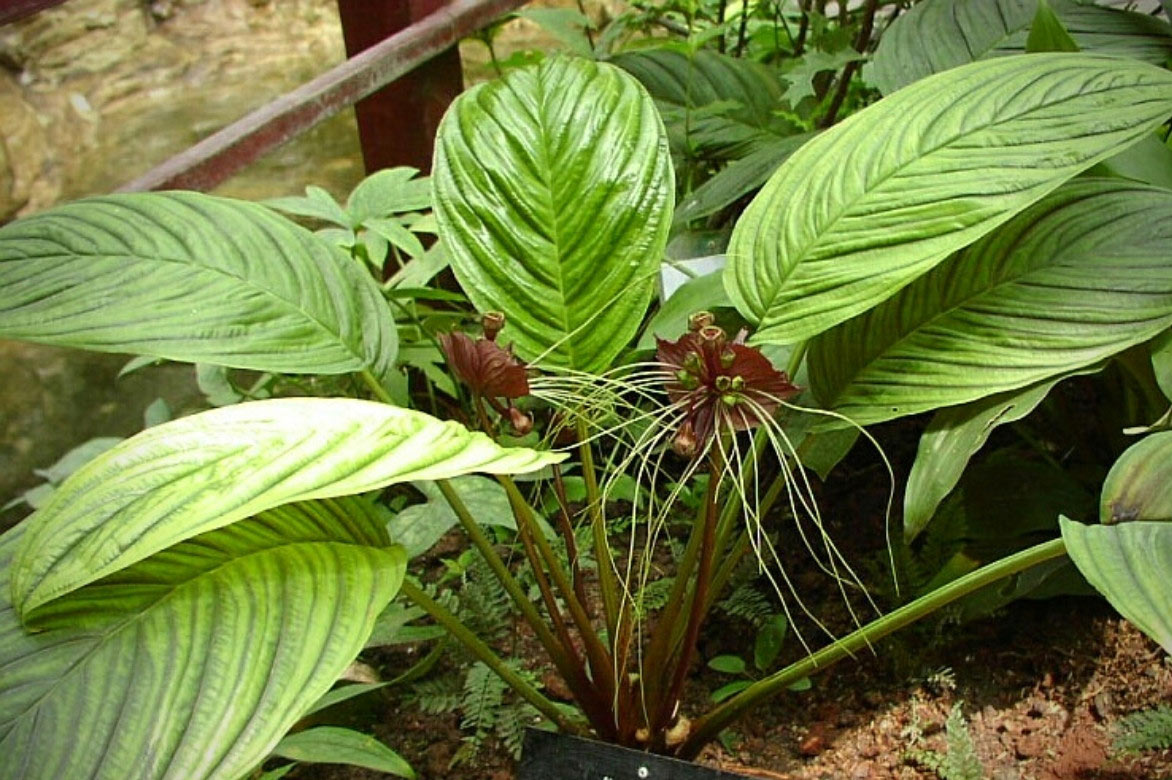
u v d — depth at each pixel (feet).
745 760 4.83
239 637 3.23
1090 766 4.58
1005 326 4.24
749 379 3.68
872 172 4.33
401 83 7.42
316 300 4.43
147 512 3.02
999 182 4.06
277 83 12.66
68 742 2.96
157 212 4.56
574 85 4.79
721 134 7.47
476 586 5.53
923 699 5.02
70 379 8.70
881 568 5.54
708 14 8.84
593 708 4.71
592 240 4.57
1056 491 5.37
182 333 4.10
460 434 3.35
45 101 11.50
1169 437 3.78
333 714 5.12
